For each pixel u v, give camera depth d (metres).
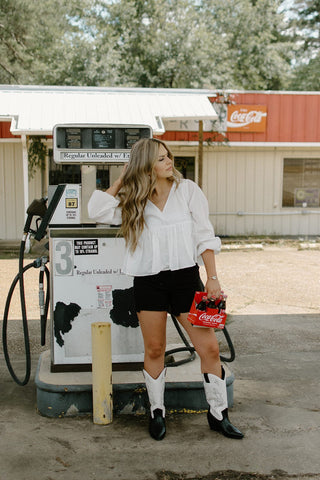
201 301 2.78
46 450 2.84
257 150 13.43
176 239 2.84
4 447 2.87
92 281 3.40
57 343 3.41
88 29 26.42
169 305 3.01
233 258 10.34
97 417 3.13
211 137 12.62
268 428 3.11
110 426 3.12
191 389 3.28
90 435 3.01
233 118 12.65
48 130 9.48
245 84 27.41
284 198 13.74
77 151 3.40
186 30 24.62
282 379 4.02
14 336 5.15
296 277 8.30
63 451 2.83
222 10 27.39
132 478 2.57
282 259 10.23
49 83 24.05
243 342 5.00
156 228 2.84
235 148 13.37
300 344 4.94
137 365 3.48
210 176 13.44
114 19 25.66
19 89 11.62
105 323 3.08
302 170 13.66
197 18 26.03
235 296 6.97
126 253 2.94
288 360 4.48
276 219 13.70
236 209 13.55
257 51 27.19
